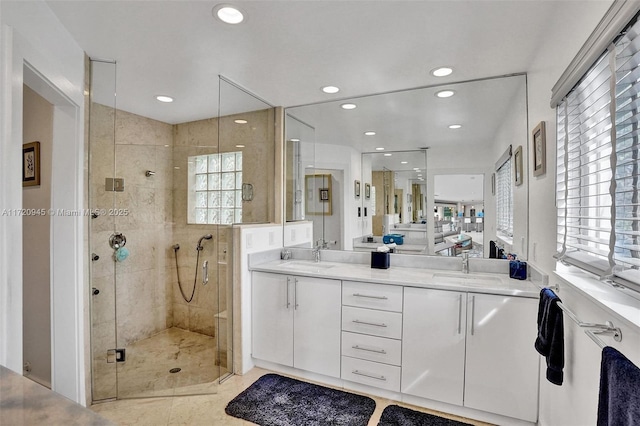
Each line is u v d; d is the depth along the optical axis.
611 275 1.01
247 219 2.93
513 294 1.91
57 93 1.75
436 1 1.53
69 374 2.01
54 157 2.00
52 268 2.01
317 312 2.46
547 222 1.76
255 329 2.72
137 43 1.94
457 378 2.04
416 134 2.73
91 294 2.18
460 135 2.58
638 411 0.72
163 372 2.61
